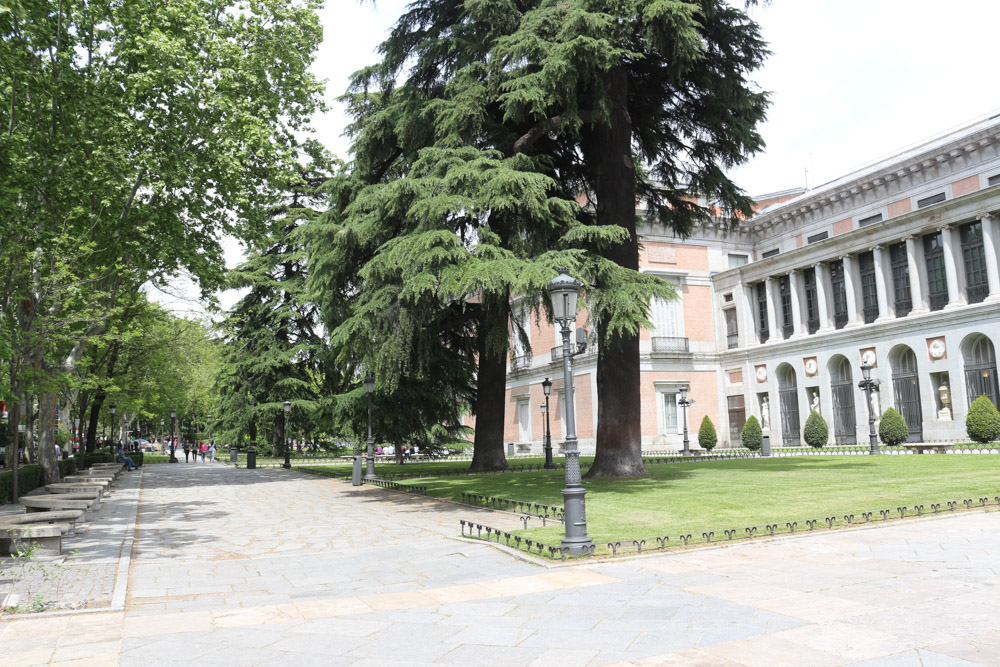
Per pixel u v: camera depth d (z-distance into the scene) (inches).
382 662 195.0
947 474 676.7
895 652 183.9
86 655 209.6
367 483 948.6
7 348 513.3
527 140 705.6
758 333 1813.5
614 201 781.9
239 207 793.6
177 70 673.6
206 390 2096.5
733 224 898.7
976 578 263.6
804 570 292.4
